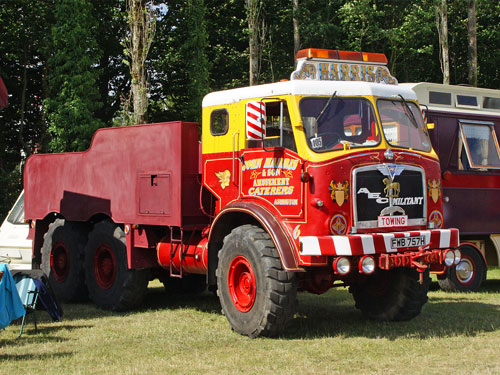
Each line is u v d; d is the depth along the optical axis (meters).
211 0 33.78
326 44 34.38
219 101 8.92
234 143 8.62
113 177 10.48
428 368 6.39
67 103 24.50
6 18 27.89
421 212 8.31
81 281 11.27
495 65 35.97
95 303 10.66
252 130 7.77
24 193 12.55
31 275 8.83
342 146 7.88
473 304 10.60
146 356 7.08
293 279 7.70
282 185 7.93
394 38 32.00
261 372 6.29
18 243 13.01
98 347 7.57
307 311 9.96
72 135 24.88
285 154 7.92
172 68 31.00
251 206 8.09
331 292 12.05
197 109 28.09
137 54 20.81
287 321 7.73
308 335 8.07
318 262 7.52
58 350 7.43
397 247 7.70
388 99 8.45
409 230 8.16
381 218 7.92
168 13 30.42
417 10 32.56
